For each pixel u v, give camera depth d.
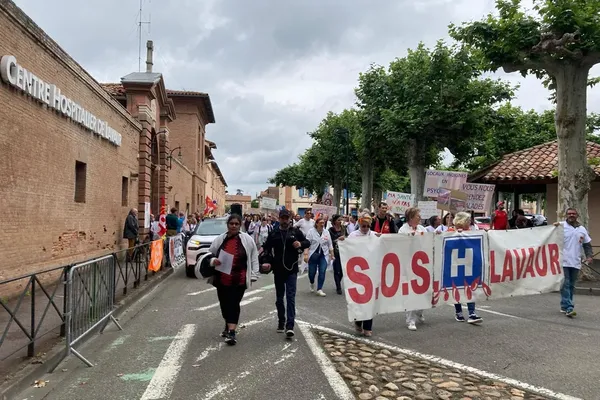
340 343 6.90
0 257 9.00
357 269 7.27
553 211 19.47
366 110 25.09
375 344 6.88
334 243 11.59
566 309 8.94
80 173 13.65
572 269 9.06
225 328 7.21
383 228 11.31
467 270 8.28
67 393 5.05
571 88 13.34
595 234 18.59
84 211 13.60
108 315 7.87
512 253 8.74
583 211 13.38
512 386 5.25
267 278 14.14
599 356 6.33
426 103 22.50
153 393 5.01
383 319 8.56
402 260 7.68
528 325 8.12
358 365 5.90
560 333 7.56
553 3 12.55
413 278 7.78
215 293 11.52
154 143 23.56
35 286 5.84
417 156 23.92
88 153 13.88
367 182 31.12
